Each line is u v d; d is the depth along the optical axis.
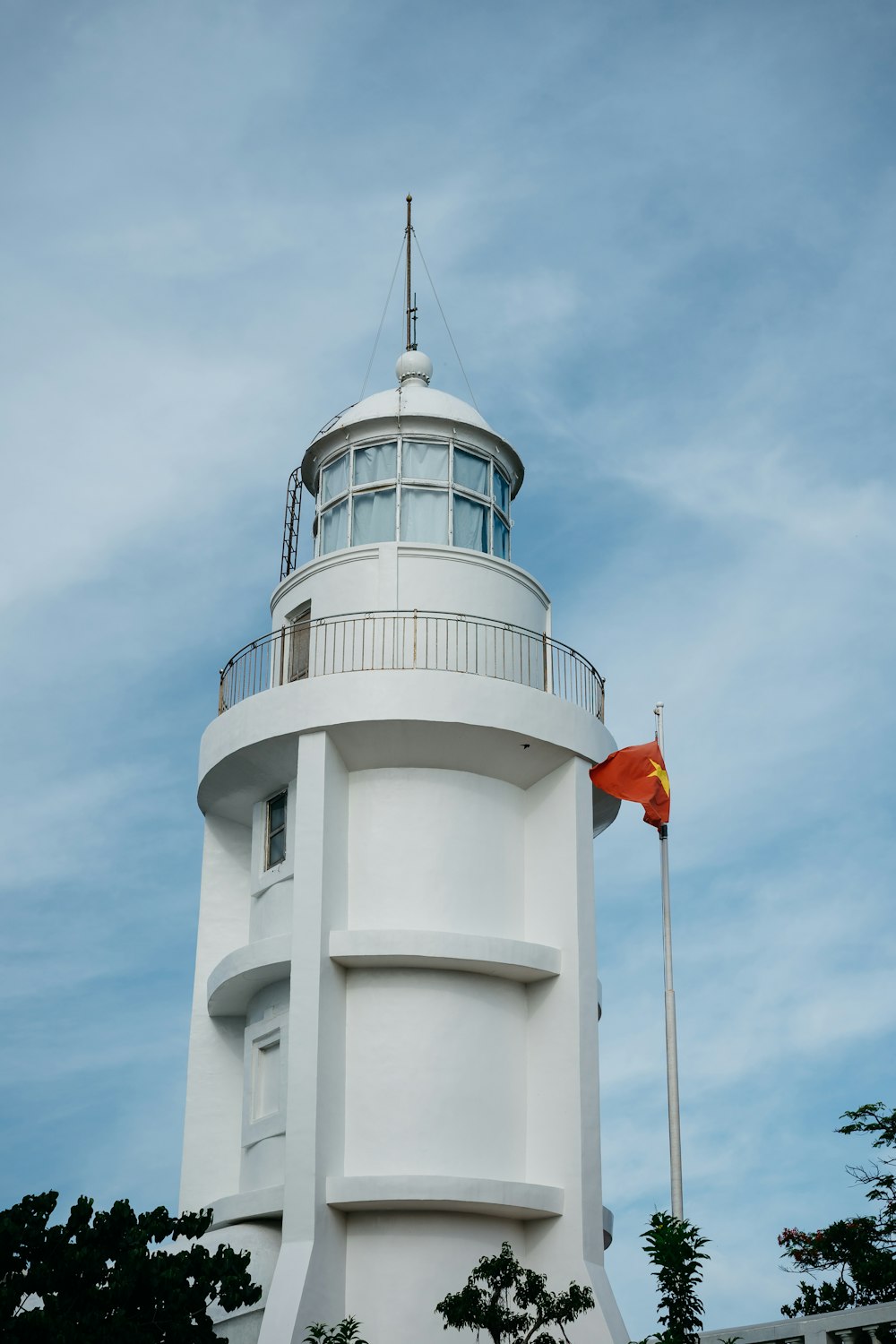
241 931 34.88
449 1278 30.09
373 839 32.72
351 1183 29.80
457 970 32.16
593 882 33.44
